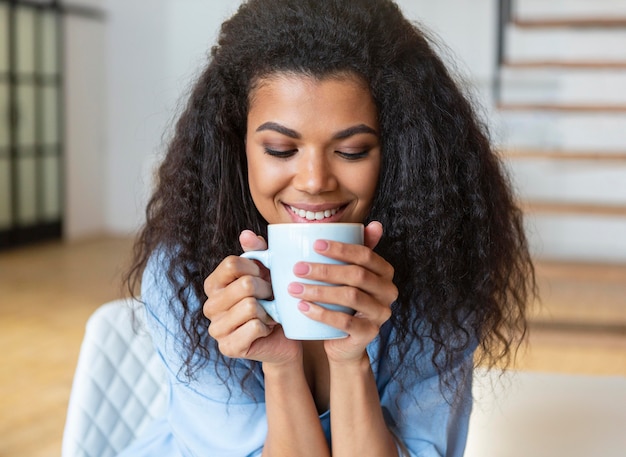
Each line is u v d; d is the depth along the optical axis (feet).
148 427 3.90
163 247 3.42
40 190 23.79
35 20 23.20
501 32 17.48
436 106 3.17
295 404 3.15
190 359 3.31
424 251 3.18
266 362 3.10
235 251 3.30
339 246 2.53
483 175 3.30
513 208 3.63
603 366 12.30
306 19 2.82
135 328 3.97
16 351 12.67
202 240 3.30
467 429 3.59
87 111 25.29
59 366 11.88
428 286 3.22
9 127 22.49
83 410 3.90
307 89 2.76
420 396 3.44
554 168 20.83
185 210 3.31
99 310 4.04
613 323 14.60
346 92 2.77
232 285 2.70
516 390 4.35
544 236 21.22
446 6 22.12
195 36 24.95
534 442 3.94
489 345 3.55
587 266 14.25
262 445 3.40
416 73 3.10
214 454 3.44
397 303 3.28
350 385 3.07
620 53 20.49
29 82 23.11
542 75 16.44
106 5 25.61
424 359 3.40
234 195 3.27
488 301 3.35
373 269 2.59
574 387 4.40
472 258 3.29
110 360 3.97
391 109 3.04
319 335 2.61
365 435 3.12
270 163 2.85
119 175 25.91
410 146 3.09
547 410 4.19
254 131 2.87
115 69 25.64
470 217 3.26
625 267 14.19
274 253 2.60
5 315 14.99
